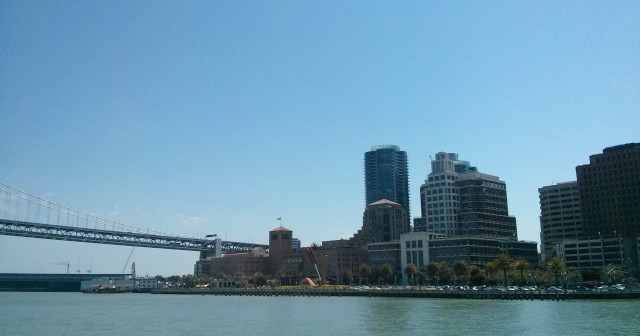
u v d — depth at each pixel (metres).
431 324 141.12
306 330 139.62
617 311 159.88
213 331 143.88
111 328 157.00
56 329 156.38
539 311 166.88
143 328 155.50
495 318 150.62
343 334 128.75
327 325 149.50
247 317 186.12
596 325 129.25
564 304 191.62
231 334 136.50
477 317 154.75
